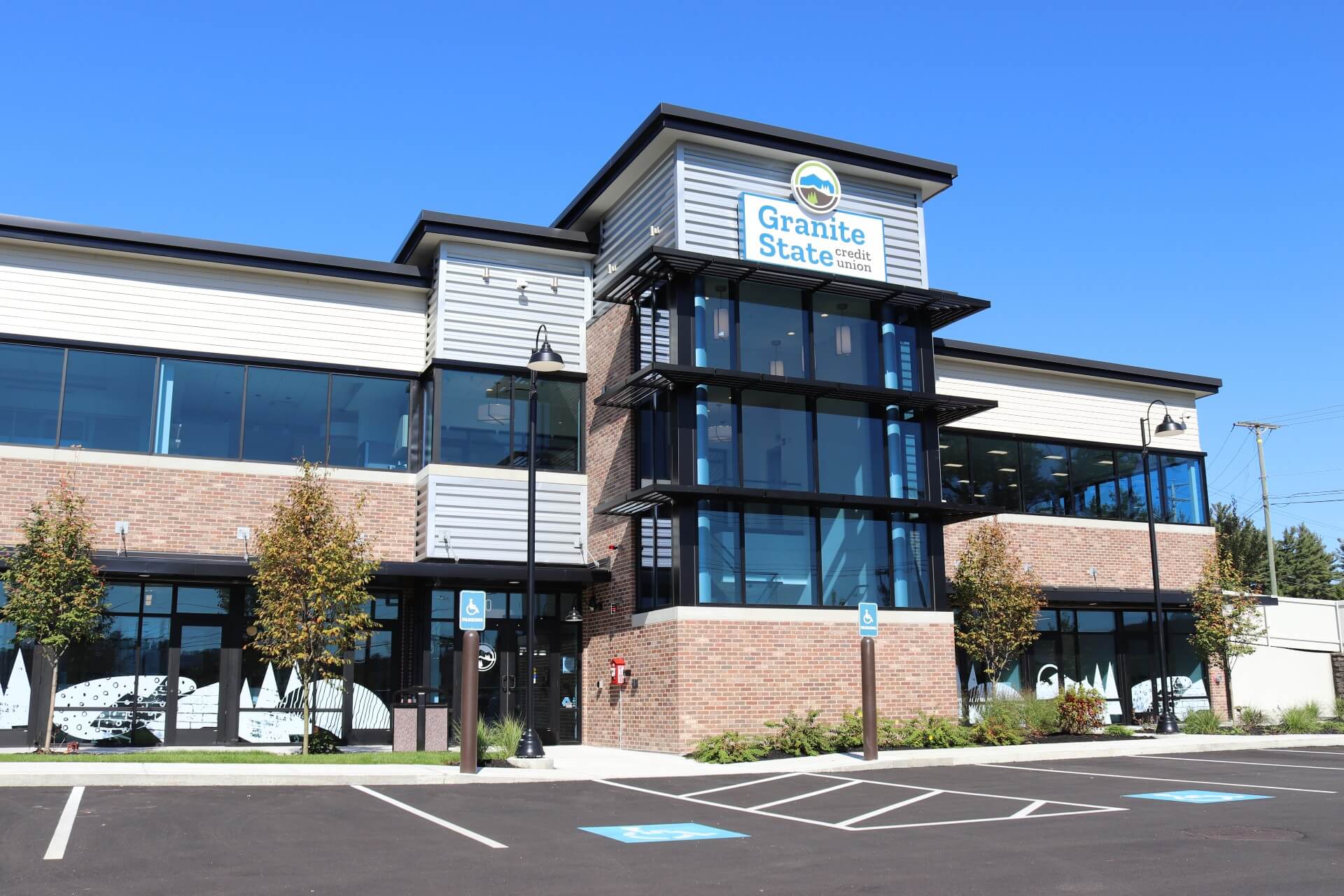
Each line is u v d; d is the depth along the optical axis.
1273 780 16.45
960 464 28.16
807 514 21.92
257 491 22.38
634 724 21.50
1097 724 23.69
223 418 22.52
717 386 21.52
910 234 24.27
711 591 20.78
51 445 21.25
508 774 16.81
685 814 13.14
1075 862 9.93
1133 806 13.64
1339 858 10.05
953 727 21.56
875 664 21.41
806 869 9.72
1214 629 27.50
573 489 24.20
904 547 22.77
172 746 21.11
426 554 22.58
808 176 23.19
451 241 24.06
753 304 22.20
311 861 9.91
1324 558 64.06
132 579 21.17
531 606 18.95
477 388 23.81
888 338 23.31
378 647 22.83
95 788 14.31
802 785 16.05
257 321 23.12
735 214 22.50
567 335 24.88
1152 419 31.08
